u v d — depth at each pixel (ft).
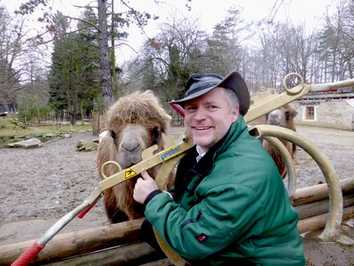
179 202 5.78
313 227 10.50
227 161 4.62
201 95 4.83
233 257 4.73
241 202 4.22
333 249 9.96
